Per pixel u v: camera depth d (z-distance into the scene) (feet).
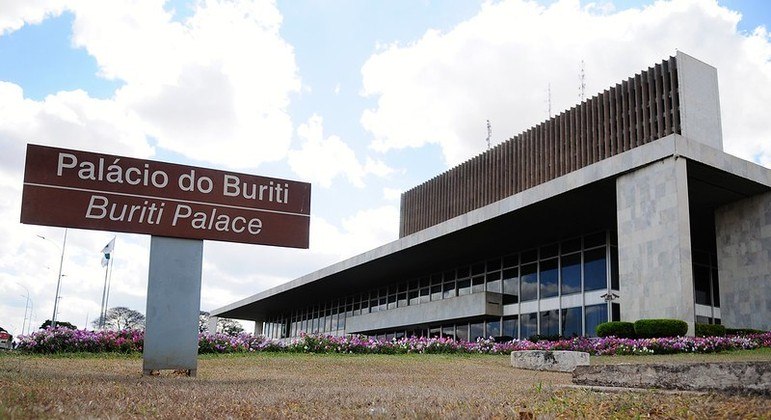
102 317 198.59
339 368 55.31
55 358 56.59
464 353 80.84
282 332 246.68
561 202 101.14
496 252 134.51
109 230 35.63
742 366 23.07
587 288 114.11
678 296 81.41
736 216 103.81
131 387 27.94
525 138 155.94
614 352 72.69
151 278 36.78
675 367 25.54
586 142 135.13
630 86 126.62
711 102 117.60
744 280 100.83
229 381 36.78
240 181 38.83
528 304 126.52
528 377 46.50
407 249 133.28
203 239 37.78
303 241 39.60
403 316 155.94
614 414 19.65
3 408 15.75
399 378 44.65
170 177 37.32
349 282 175.01
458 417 18.60
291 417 19.21
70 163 35.32
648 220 87.04
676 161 84.94
